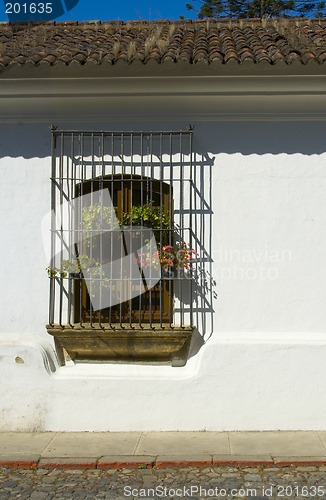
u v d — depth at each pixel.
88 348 7.55
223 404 7.34
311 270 7.48
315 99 7.37
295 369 7.32
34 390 7.44
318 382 7.30
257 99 7.42
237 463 6.36
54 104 7.62
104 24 10.16
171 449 6.72
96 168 7.67
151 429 7.36
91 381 7.40
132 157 7.64
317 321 7.45
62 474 6.22
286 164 7.54
